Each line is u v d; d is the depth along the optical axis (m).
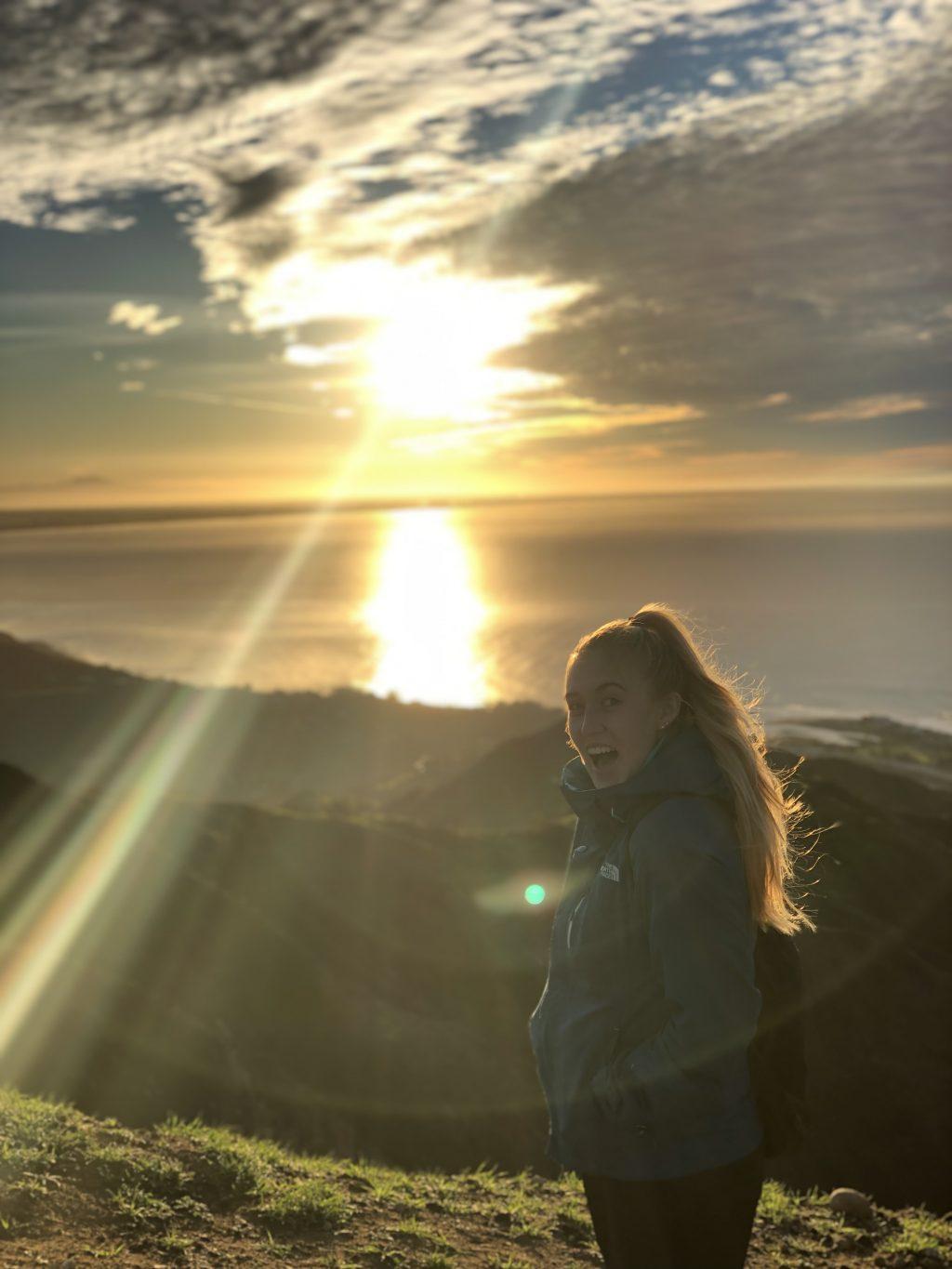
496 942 23.89
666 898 2.05
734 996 2.01
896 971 24.97
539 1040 2.29
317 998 20.09
